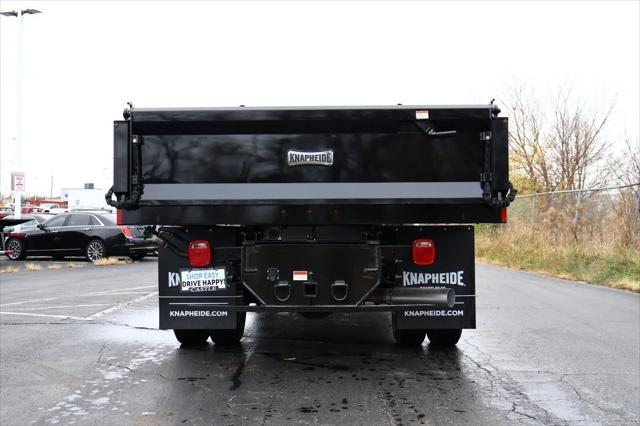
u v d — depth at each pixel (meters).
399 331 6.70
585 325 8.16
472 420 4.38
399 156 5.49
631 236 14.81
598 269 14.34
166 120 5.46
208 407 4.67
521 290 12.36
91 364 5.96
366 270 5.50
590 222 16.94
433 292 5.57
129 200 5.49
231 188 5.54
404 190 5.47
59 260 20.77
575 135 27.69
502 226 23.34
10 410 4.61
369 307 5.43
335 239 5.65
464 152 5.46
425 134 5.47
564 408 4.66
